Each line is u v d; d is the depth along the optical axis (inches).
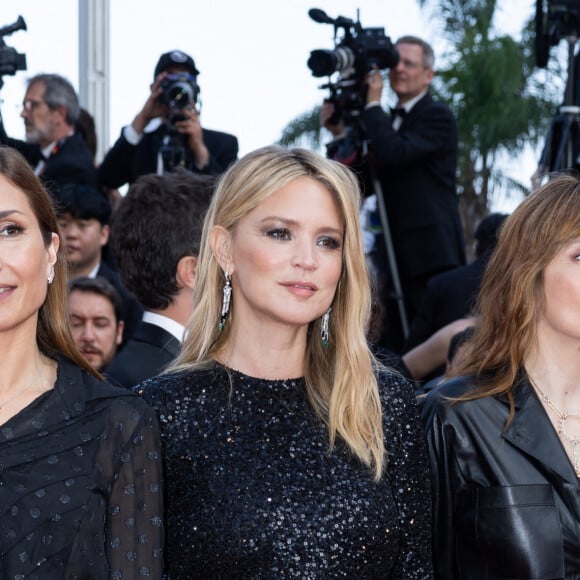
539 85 533.6
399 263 267.3
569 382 128.2
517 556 120.6
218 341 122.9
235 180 119.7
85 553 102.9
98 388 110.0
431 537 126.2
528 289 127.2
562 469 122.8
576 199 125.4
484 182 532.1
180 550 111.0
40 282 105.8
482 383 128.9
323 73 257.8
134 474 109.3
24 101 265.6
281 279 116.7
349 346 121.1
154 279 150.7
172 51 252.8
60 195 225.3
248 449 115.0
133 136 258.4
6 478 101.7
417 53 268.2
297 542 110.7
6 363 105.9
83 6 319.3
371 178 264.5
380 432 119.5
